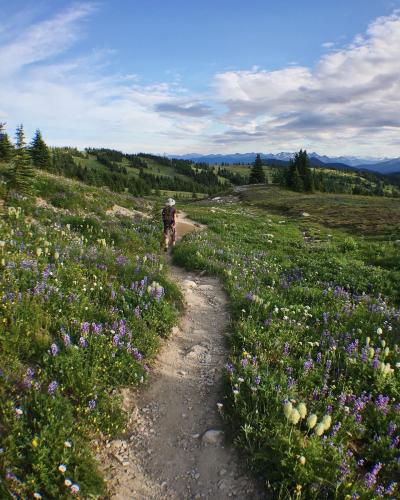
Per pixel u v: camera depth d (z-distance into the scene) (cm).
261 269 1502
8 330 618
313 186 10250
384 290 1325
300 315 971
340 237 3394
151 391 644
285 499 425
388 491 426
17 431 454
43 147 6950
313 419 464
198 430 559
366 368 679
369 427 553
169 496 454
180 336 867
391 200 7506
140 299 886
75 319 716
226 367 688
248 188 10856
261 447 491
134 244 1673
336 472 441
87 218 1822
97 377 593
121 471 480
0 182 2100
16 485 396
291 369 670
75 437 477
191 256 1577
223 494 454
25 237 1183
